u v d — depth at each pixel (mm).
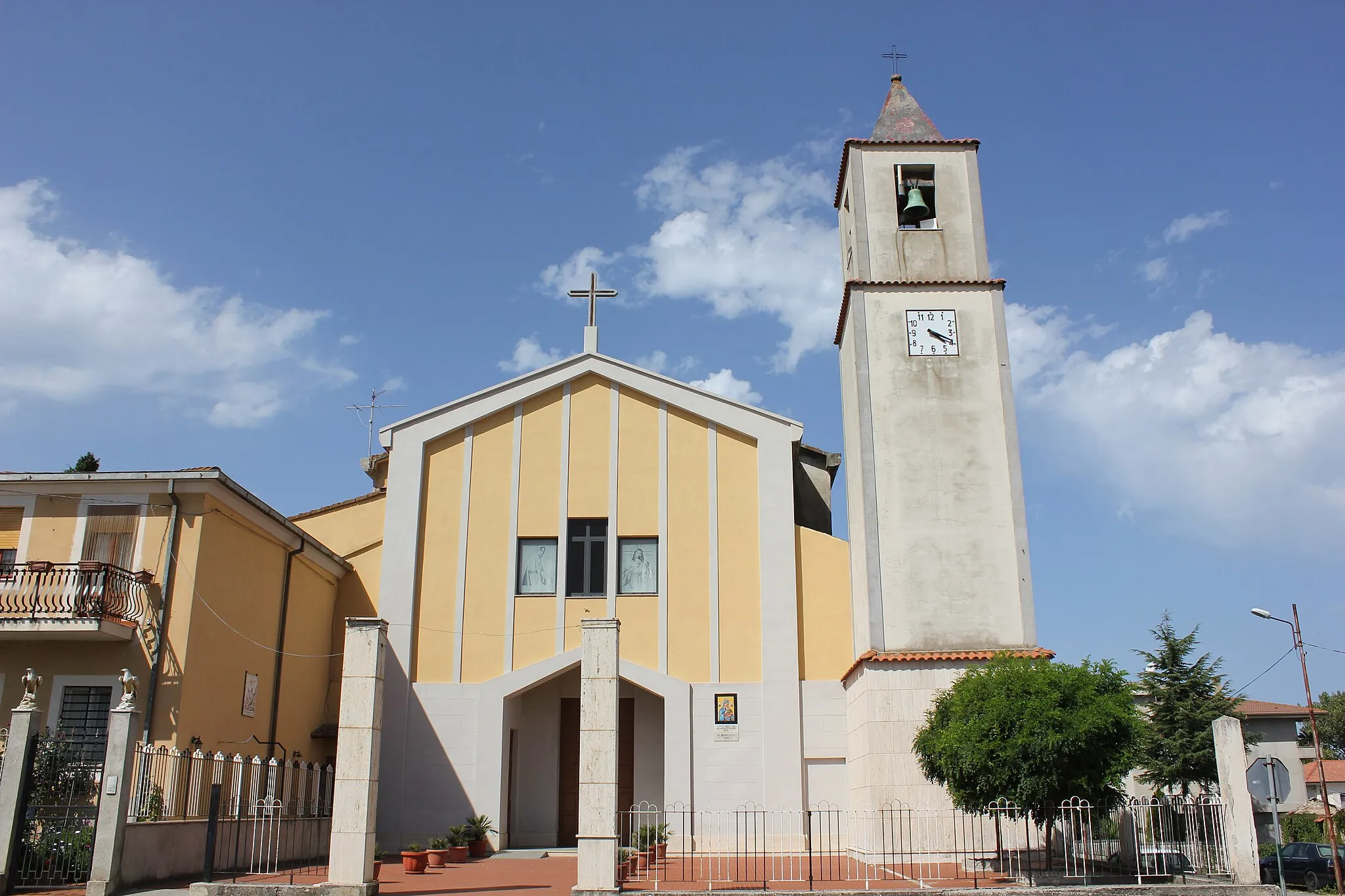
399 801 25406
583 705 16375
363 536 28969
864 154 27250
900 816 21719
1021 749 17047
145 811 17203
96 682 20469
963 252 26406
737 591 26688
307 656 26438
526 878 19484
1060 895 15539
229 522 22469
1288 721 46625
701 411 27781
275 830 20844
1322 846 31422
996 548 24094
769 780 25188
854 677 24234
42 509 21594
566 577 26922
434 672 26312
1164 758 36031
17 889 16094
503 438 27938
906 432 24859
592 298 29016
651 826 23281
